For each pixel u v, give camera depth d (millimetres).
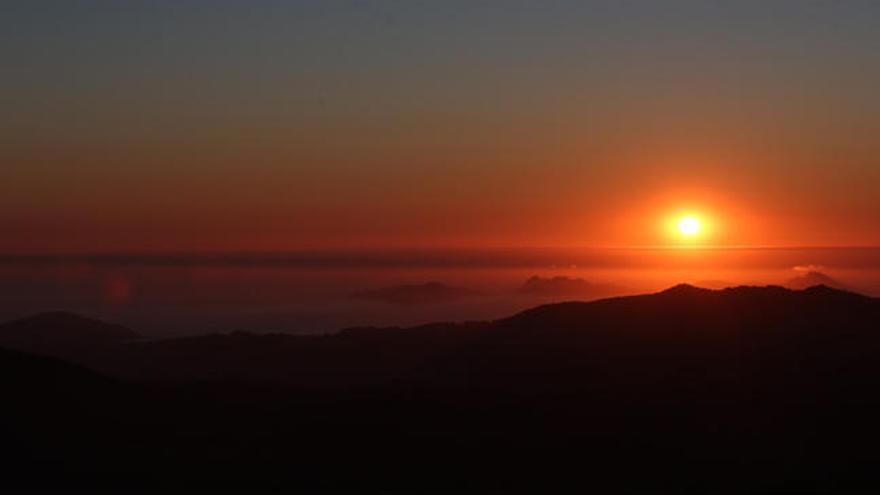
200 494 55438
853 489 53344
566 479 57719
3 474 56969
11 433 62000
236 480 57250
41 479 57000
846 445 62531
